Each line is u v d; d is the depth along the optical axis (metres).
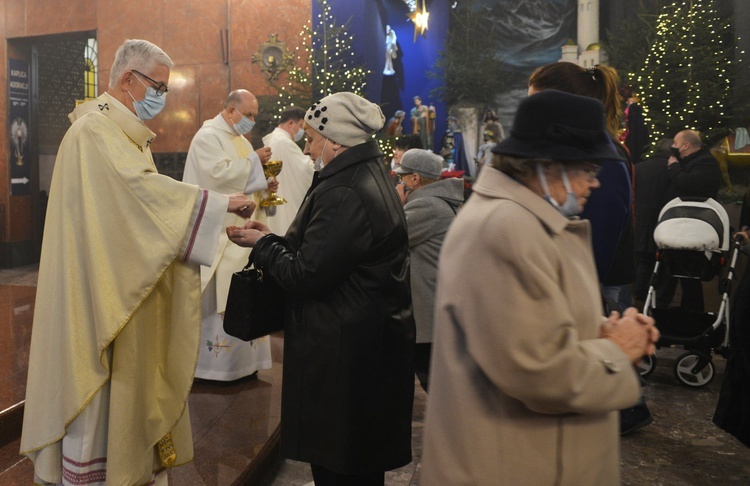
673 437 3.86
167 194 2.51
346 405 2.18
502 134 11.37
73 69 12.87
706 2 9.90
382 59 11.98
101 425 2.47
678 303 6.88
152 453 2.62
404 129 12.17
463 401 1.35
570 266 1.36
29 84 11.58
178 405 2.65
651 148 9.11
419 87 12.15
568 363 1.24
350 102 2.29
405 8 11.97
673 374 5.13
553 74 2.18
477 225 1.31
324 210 2.18
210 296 4.35
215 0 10.82
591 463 1.38
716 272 4.84
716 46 9.52
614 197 2.19
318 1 10.48
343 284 2.21
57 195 2.51
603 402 1.28
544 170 1.35
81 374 2.41
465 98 11.71
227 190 4.35
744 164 9.13
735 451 3.66
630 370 1.33
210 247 2.55
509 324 1.23
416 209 3.67
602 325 1.43
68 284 2.43
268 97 10.46
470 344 1.29
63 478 2.48
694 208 4.90
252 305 2.31
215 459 3.20
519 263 1.24
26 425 2.48
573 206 1.38
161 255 2.47
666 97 9.49
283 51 10.53
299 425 2.24
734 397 3.02
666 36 9.52
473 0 11.75
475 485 1.33
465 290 1.29
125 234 2.47
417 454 3.64
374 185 2.23
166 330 2.68
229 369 4.35
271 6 10.63
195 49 10.95
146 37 11.09
